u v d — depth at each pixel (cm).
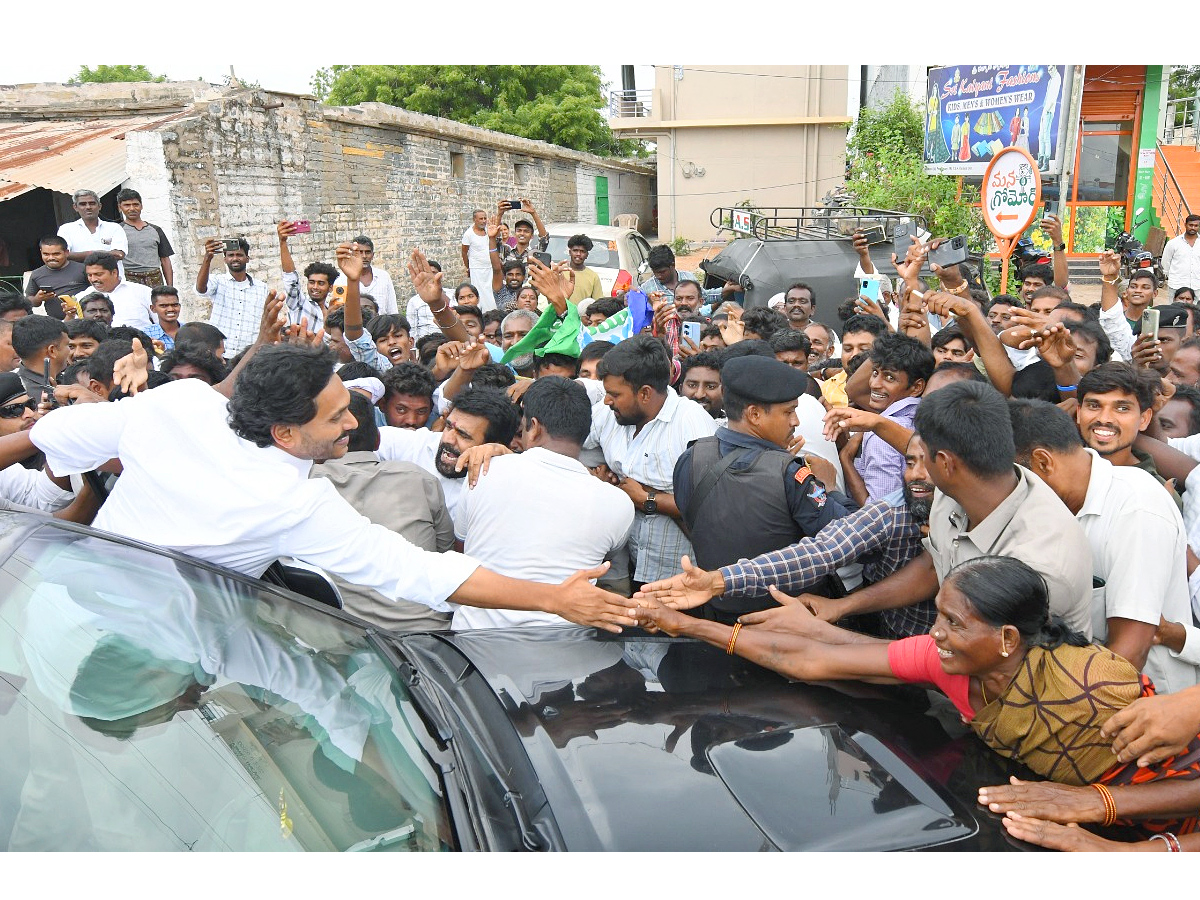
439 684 229
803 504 284
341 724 196
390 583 233
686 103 2503
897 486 347
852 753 209
